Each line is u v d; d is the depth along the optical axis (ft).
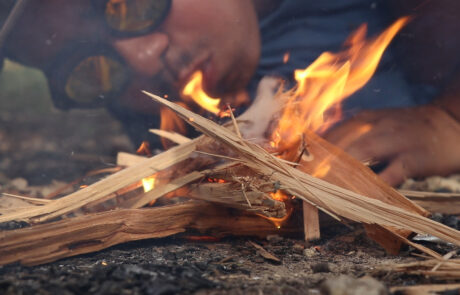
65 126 17.92
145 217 5.48
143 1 8.17
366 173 5.94
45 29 8.01
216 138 5.48
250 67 10.20
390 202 5.69
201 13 8.91
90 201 5.57
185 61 9.03
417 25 11.59
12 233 4.78
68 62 8.25
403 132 9.77
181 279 4.36
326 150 6.25
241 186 5.32
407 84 11.71
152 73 8.79
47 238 4.93
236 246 5.71
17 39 8.07
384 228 5.34
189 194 5.87
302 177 5.47
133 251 5.43
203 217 5.77
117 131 16.48
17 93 24.64
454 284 4.27
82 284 4.15
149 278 4.36
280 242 5.86
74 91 8.58
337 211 5.31
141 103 9.88
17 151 13.62
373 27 11.70
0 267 4.74
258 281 4.56
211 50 9.29
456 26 11.37
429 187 9.02
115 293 4.01
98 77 8.54
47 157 12.59
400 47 11.70
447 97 10.73
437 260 4.60
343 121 10.62
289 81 10.52
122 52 8.39
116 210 5.37
